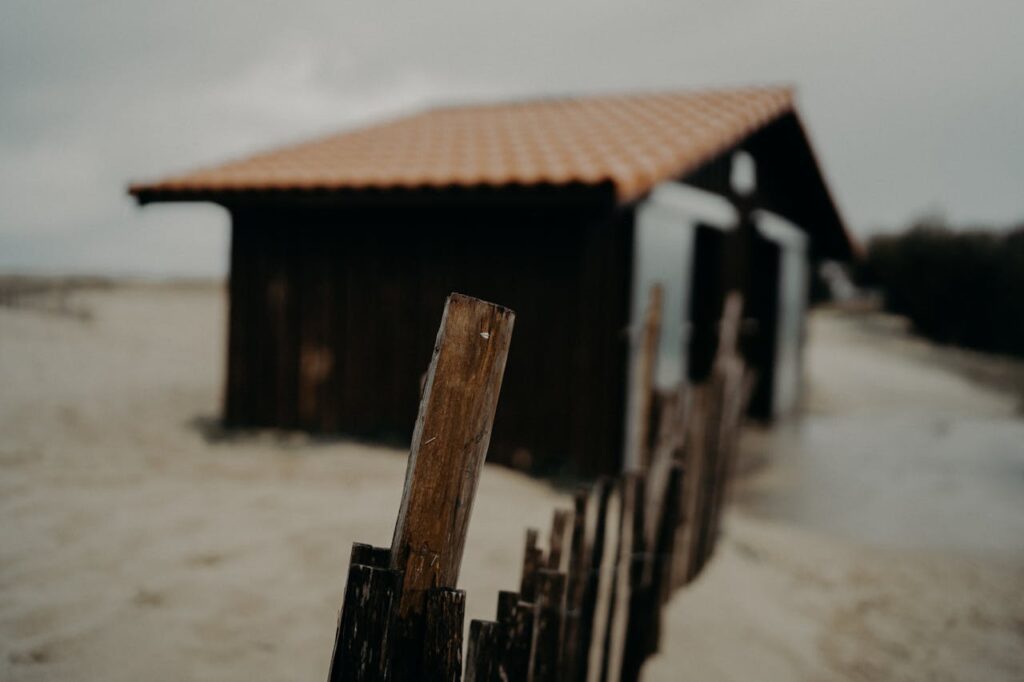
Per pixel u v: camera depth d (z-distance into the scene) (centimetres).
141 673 276
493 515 469
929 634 407
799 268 1247
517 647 203
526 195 562
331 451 643
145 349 1438
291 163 778
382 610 150
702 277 888
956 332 2269
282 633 312
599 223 632
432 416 155
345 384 719
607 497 267
